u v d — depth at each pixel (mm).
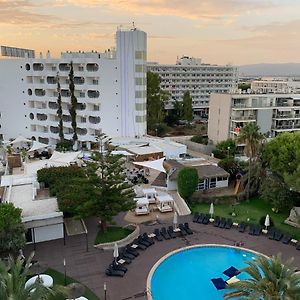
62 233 32156
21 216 29734
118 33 65312
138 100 68250
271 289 17953
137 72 66938
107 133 70375
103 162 31734
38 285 16750
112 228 34188
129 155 56688
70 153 52250
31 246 30578
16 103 79000
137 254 29359
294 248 31016
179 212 39281
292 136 41500
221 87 146750
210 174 45688
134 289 24766
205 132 97562
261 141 42969
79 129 73812
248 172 43500
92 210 31141
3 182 39969
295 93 77812
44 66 73500
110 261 28469
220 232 34188
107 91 68562
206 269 28203
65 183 37000
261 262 19516
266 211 39688
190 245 31406
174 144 62656
